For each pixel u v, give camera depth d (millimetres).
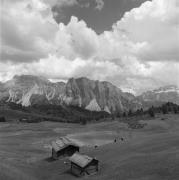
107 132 175750
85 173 64000
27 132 185875
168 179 49531
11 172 64750
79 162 66312
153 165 59312
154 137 100938
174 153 65875
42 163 84438
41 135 170125
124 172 59094
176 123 189875
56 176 67312
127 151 81938
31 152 108688
